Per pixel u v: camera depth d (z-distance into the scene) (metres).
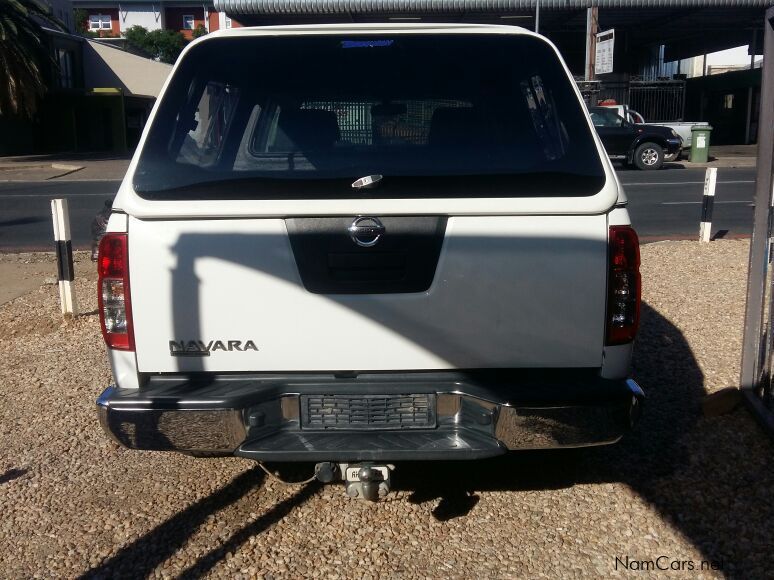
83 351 6.45
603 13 28.64
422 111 3.85
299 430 3.39
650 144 22.67
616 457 4.37
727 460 4.28
